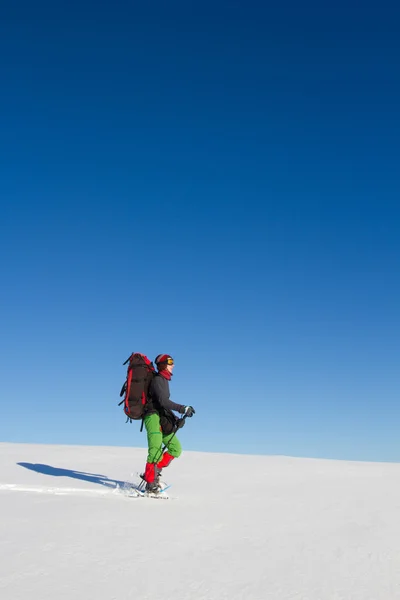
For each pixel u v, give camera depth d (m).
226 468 11.04
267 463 12.27
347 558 4.82
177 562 4.50
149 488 7.45
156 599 3.69
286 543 5.25
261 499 7.57
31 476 8.98
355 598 3.86
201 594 3.83
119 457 12.15
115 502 6.90
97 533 5.25
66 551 4.63
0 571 4.08
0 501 6.67
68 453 12.54
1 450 12.80
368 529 5.94
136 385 7.70
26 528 5.34
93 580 3.98
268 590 3.96
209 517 6.26
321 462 12.91
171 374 7.96
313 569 4.48
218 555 4.75
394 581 4.25
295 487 8.82
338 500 7.71
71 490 7.68
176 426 7.72
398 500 7.86
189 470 10.61
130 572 4.20
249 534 5.54
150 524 5.74
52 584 3.86
